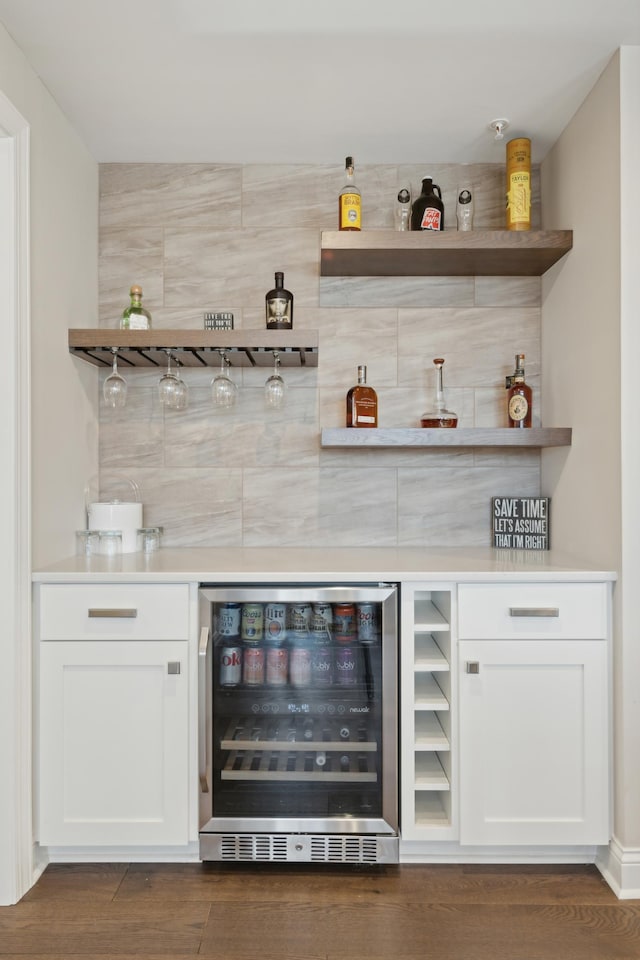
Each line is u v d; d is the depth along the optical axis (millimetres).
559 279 2271
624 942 1568
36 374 1888
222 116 2139
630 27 1708
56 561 2043
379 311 2482
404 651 1846
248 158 2424
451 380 2484
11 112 1710
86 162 2324
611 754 1836
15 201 1746
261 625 1903
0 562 1739
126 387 2338
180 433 2486
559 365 2273
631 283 1787
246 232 2469
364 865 1891
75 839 1828
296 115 2131
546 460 2412
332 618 1888
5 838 1718
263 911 1678
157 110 2100
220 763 1884
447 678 1899
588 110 2006
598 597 1836
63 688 1832
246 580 1826
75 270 2213
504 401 2484
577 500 2111
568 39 1755
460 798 1837
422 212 2229
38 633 1828
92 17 1663
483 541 2480
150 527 2441
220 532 2484
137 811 1838
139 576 1824
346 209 2205
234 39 1753
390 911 1678
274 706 1893
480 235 2139
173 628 1837
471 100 2039
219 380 2186
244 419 2490
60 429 2078
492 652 1835
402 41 1760
